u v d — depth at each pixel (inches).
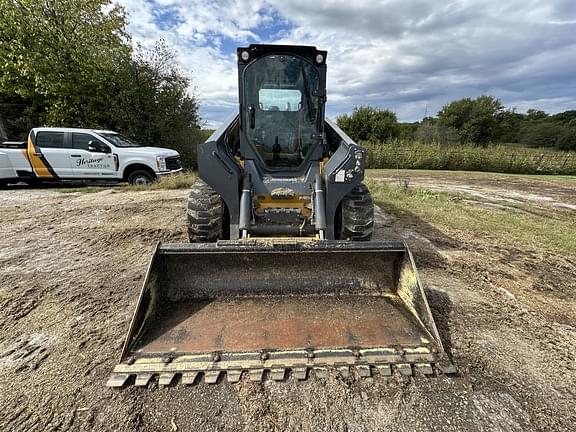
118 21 469.1
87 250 151.4
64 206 232.7
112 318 95.3
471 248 161.9
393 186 347.9
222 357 72.6
